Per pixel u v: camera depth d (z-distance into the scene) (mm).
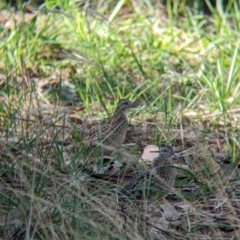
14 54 15875
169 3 17938
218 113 13523
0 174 9812
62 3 17719
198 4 19156
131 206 9742
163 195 10258
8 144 9867
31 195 8766
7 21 17875
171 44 16844
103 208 9086
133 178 10539
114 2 19312
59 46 16453
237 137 12617
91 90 14547
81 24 16719
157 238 9172
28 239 8609
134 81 15211
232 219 9555
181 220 9695
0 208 9258
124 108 12289
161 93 14078
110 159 11180
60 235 8859
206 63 15352
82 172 10453
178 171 11125
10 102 12148
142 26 17594
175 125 13000
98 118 13492
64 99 14391
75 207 9047
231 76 14188
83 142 11156
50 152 10703
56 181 9555
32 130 11031
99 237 8688
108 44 16688
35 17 16719
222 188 10180
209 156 10797
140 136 12812
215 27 17766
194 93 14562
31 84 11969
